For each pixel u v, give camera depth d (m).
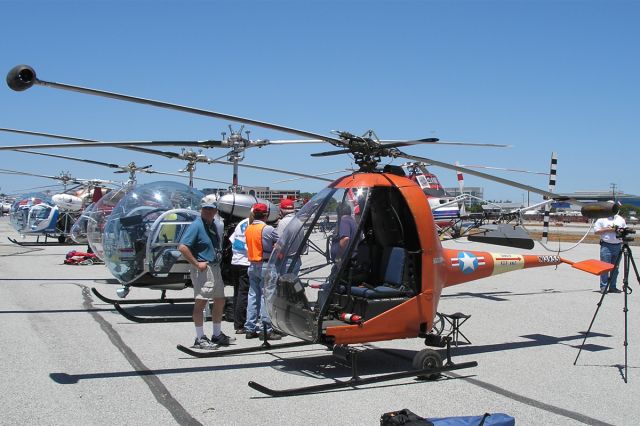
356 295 5.73
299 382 5.39
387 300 5.67
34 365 5.83
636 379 5.59
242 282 7.57
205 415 4.48
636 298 10.71
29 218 23.00
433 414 4.54
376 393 5.07
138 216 8.82
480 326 8.16
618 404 4.84
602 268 6.20
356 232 5.53
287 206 9.53
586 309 9.52
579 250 21.41
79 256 16.02
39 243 24.25
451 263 6.93
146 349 6.61
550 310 9.43
